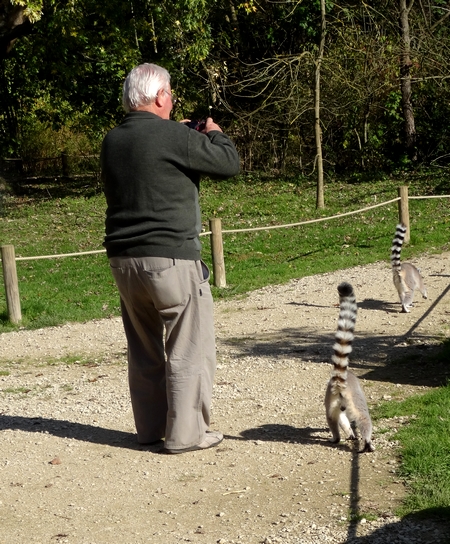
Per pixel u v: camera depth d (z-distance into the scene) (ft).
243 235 55.77
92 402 21.45
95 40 72.90
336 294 35.12
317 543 11.81
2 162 100.32
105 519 13.44
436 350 24.18
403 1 77.82
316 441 16.71
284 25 84.33
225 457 16.08
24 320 34.53
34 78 87.92
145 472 15.52
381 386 20.53
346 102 79.61
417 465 14.43
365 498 13.38
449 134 80.79
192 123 16.74
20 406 21.50
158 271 15.31
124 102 15.93
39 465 16.38
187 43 74.90
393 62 78.33
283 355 25.20
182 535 12.57
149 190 15.29
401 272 30.35
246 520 12.96
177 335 16.08
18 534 12.98
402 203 46.96
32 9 56.85
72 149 107.14
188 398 16.28
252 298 36.14
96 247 56.24
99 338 30.42
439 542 11.40
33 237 61.77
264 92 84.23
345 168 85.05
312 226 57.11
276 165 88.28
